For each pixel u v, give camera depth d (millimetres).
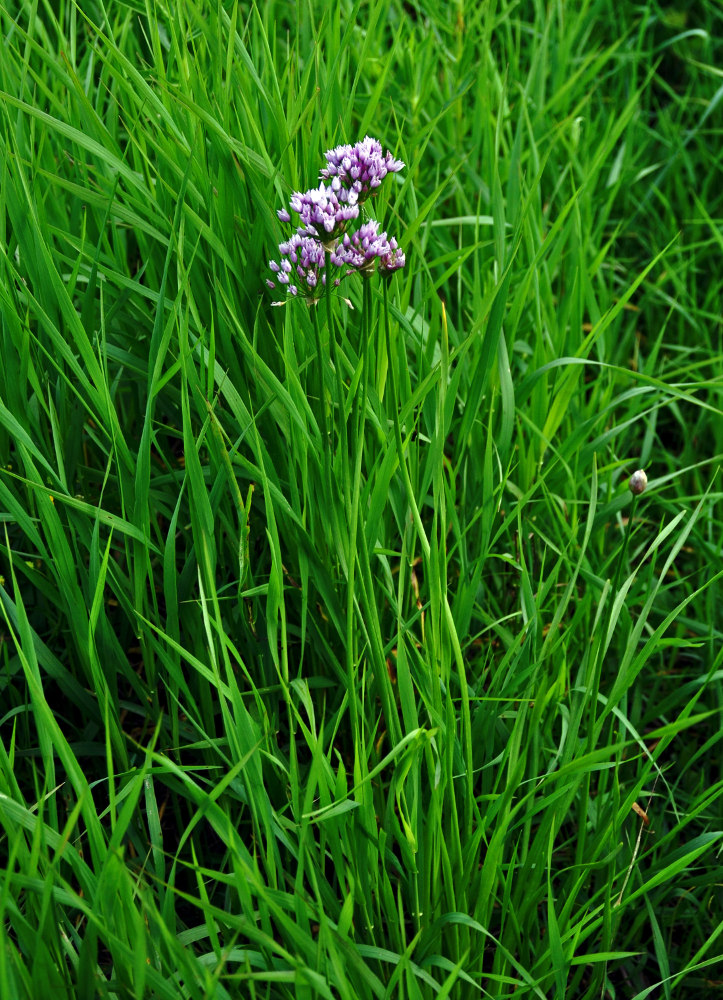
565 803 1277
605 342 1630
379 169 1241
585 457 1470
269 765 1308
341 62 1438
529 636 1340
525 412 1501
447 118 1652
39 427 1350
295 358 1312
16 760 1369
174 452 1529
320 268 1242
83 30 1567
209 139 1363
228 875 1199
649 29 2279
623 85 2096
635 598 1458
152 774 1301
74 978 1235
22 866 1190
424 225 1507
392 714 1256
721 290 1808
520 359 1544
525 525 1446
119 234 1487
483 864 1260
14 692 1337
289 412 1281
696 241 1865
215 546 1320
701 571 1509
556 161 1726
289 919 1181
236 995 1243
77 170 1403
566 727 1313
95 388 1305
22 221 1326
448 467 1402
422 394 1296
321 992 1168
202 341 1297
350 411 1296
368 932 1266
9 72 1402
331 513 1286
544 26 1758
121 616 1407
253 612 1356
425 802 1303
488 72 1648
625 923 1373
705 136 2096
